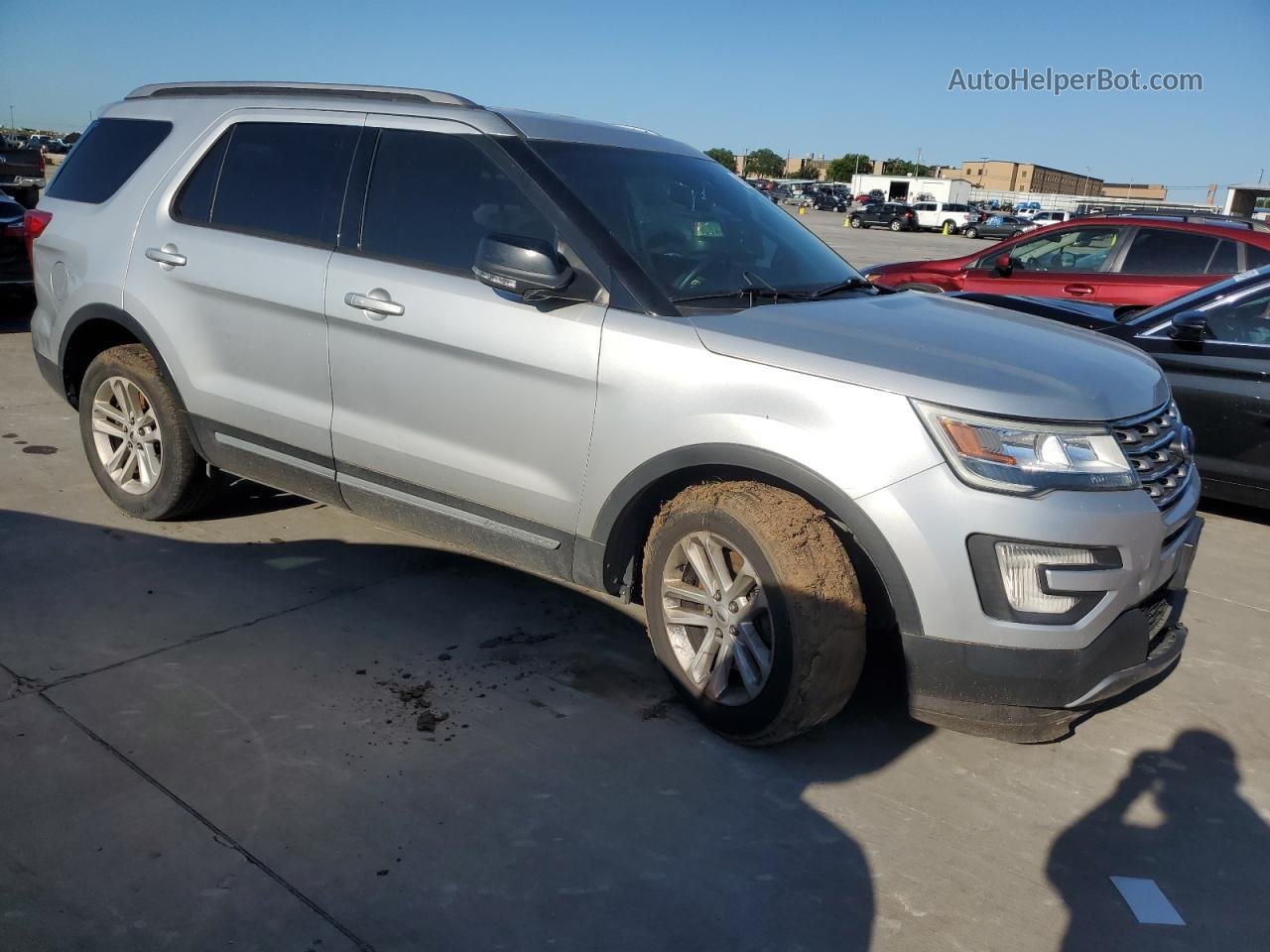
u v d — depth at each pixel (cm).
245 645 367
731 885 260
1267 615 455
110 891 244
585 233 338
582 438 331
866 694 363
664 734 327
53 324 482
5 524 462
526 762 307
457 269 359
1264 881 276
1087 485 282
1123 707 368
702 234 373
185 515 476
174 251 429
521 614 407
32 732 304
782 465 294
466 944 234
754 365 301
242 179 425
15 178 1274
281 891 247
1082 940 250
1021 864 277
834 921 250
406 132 385
